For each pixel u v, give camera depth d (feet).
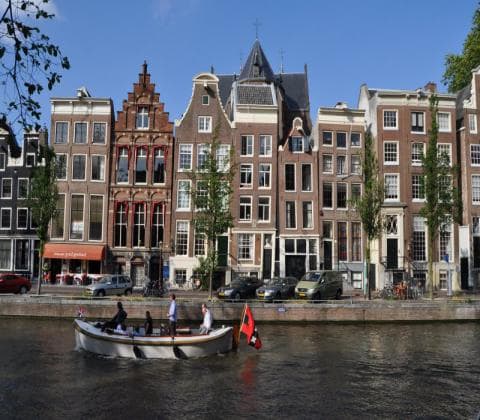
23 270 149.89
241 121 154.20
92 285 116.16
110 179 150.41
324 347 81.05
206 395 55.77
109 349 71.87
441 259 151.12
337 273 121.70
